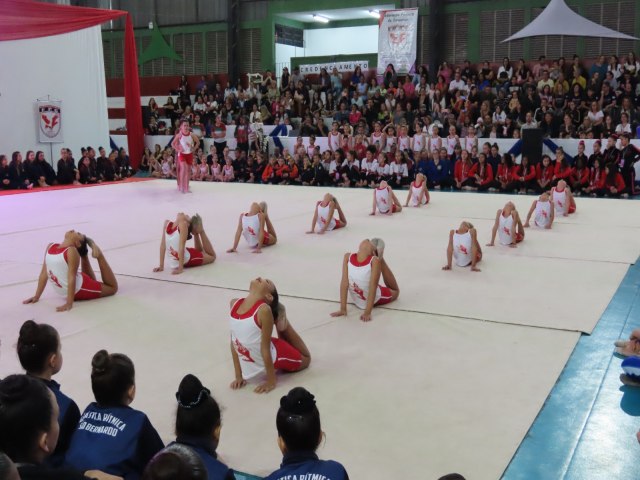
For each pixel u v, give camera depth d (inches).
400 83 792.9
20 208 506.0
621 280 283.1
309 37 1032.8
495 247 350.0
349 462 137.8
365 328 222.7
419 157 652.7
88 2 1015.0
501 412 160.4
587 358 197.0
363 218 444.8
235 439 149.0
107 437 108.9
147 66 1022.4
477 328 221.5
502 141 645.3
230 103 838.5
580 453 142.6
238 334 174.1
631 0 746.8
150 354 201.3
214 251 344.2
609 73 685.3
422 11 846.5
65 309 244.5
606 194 572.7
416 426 153.6
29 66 693.9
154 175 786.8
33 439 86.3
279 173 702.5
